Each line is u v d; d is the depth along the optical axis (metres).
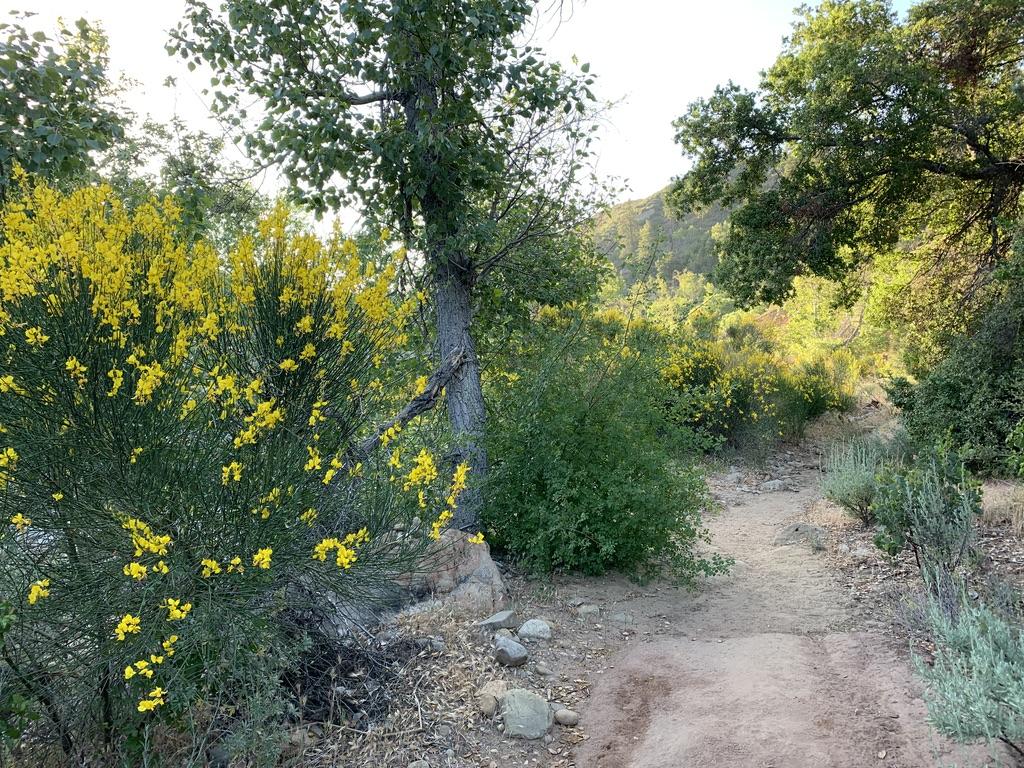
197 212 5.21
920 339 12.65
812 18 13.55
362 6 5.05
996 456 8.43
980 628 3.59
